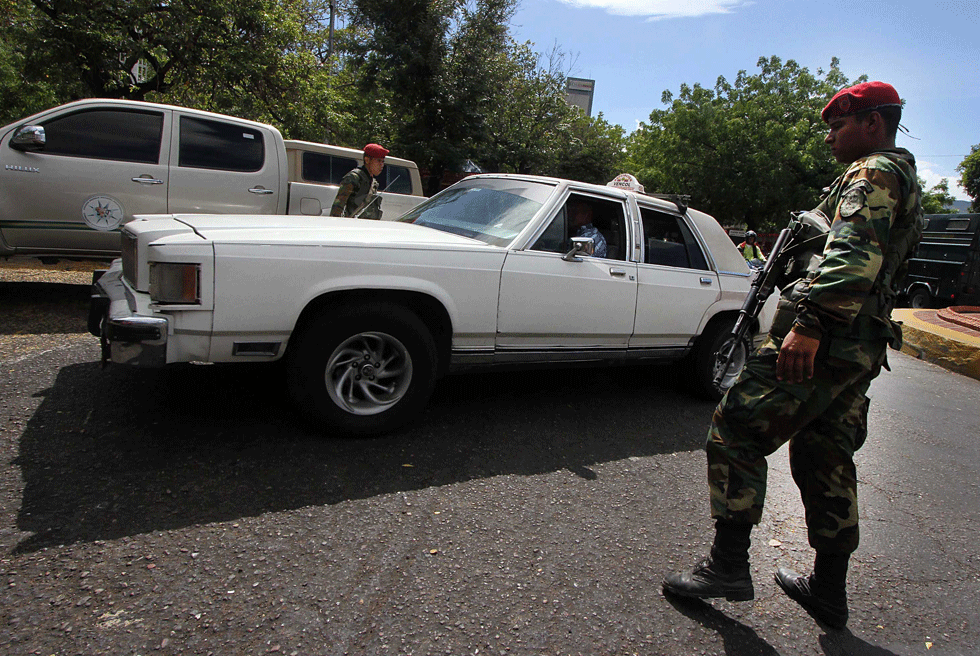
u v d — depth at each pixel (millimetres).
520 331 3666
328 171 8375
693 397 4855
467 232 3869
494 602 2111
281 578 2109
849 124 2121
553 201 3863
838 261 1870
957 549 2926
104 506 2416
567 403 4387
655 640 2020
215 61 13258
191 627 1842
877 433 4758
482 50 18344
